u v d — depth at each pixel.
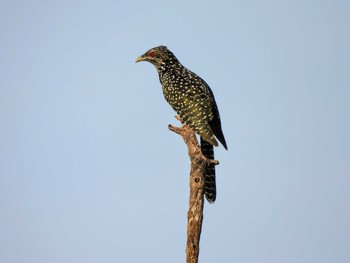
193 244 11.65
